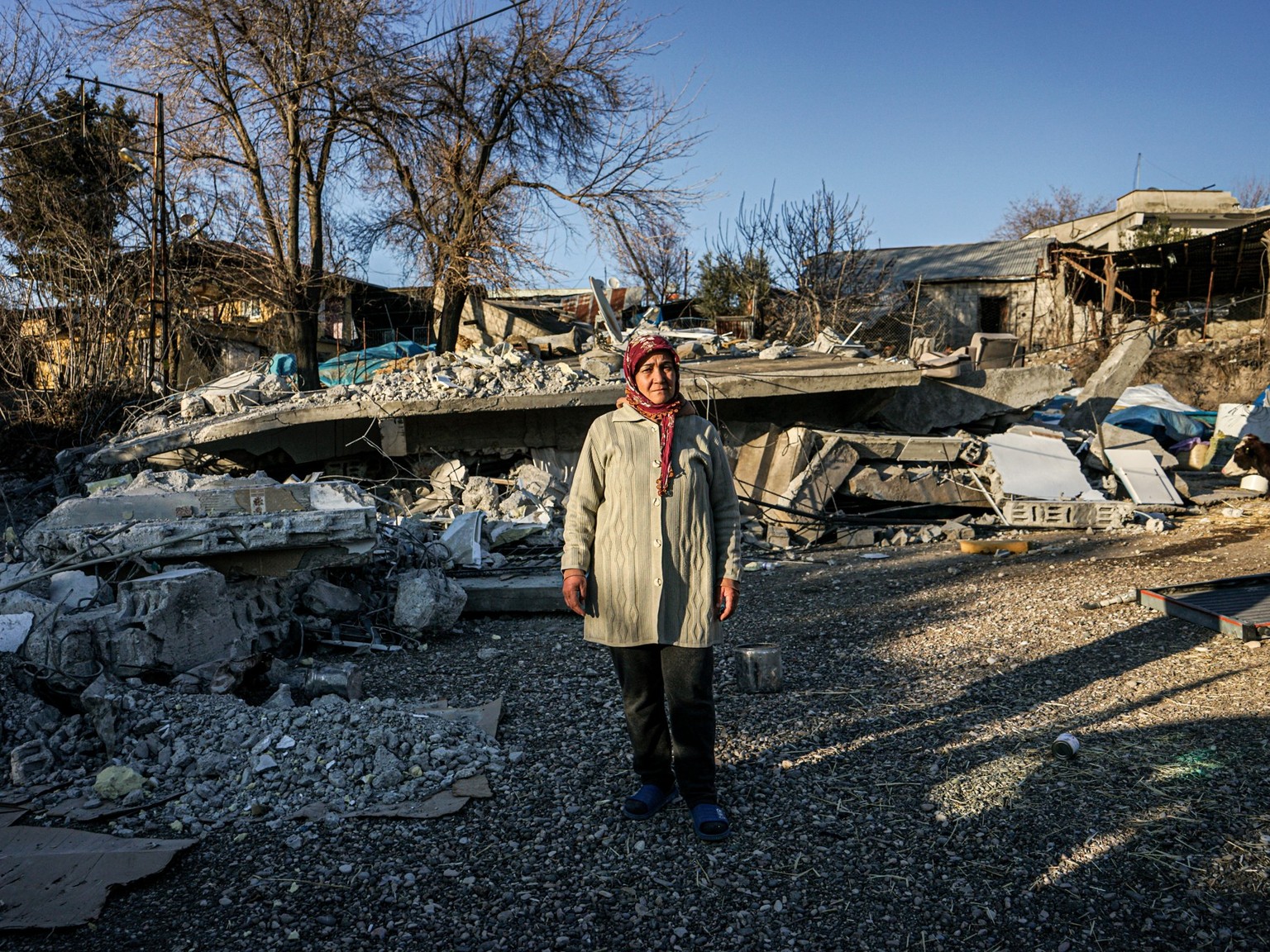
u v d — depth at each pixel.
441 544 7.44
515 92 19.84
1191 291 27.41
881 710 4.10
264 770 3.49
